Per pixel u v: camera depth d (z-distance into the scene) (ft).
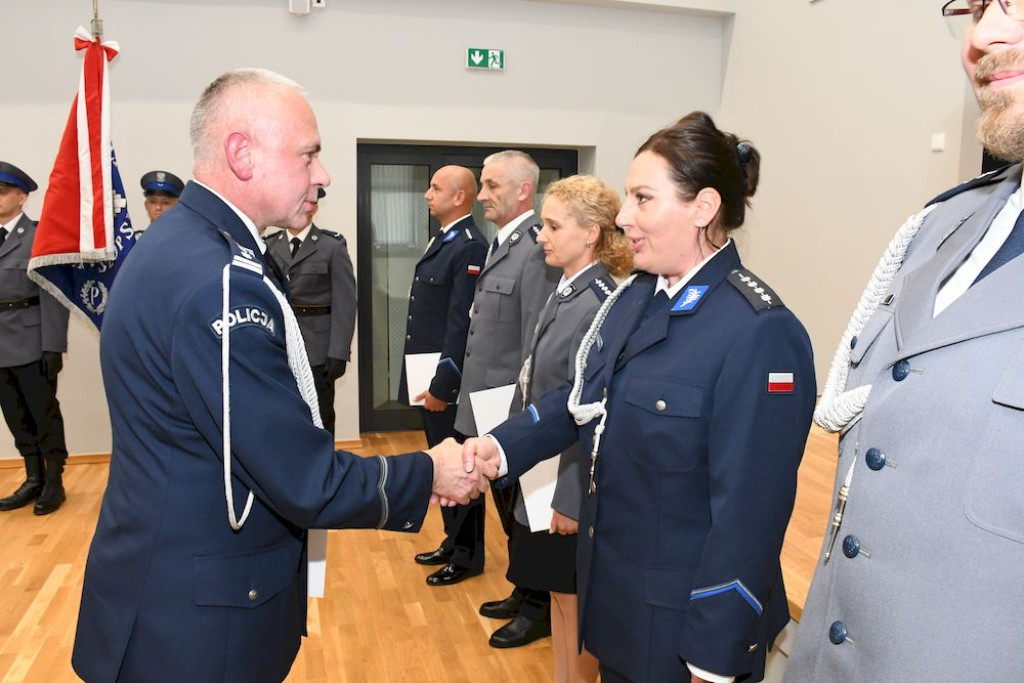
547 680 7.58
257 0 14.66
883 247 12.96
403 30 15.43
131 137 14.33
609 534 4.29
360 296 16.65
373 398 17.20
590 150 16.94
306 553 4.44
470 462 4.94
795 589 6.61
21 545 10.77
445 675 7.66
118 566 3.83
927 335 2.61
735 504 3.73
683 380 3.95
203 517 3.78
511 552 6.70
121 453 3.92
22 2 13.67
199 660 3.75
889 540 2.63
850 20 13.51
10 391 12.10
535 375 6.55
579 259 6.59
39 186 13.97
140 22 14.19
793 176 15.12
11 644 8.13
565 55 16.28
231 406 3.55
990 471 2.37
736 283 4.04
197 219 3.98
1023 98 2.35
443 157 16.67
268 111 4.02
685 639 3.81
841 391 3.17
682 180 4.01
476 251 10.16
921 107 12.09
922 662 2.48
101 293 9.29
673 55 16.89
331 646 8.20
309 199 4.33
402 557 10.61
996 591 2.34
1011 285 2.45
